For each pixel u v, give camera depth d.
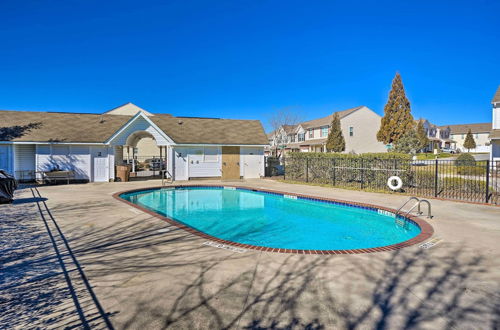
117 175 18.95
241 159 21.62
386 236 8.39
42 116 19.69
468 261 4.88
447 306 3.45
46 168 17.56
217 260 4.89
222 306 3.43
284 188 15.91
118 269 4.50
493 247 5.62
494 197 11.66
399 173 14.02
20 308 3.38
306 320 3.16
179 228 7.01
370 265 4.70
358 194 13.47
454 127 68.75
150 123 19.39
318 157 18.20
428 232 6.70
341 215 10.98
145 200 14.08
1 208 9.55
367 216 10.48
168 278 4.18
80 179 18.22
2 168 16.83
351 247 7.41
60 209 9.42
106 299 3.58
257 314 3.27
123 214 8.64
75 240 6.03
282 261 4.86
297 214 11.16
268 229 9.14
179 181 19.56
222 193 15.95
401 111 33.94
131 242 5.89
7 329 2.99
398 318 3.21
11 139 16.59
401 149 31.22
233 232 8.80
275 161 24.55
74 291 3.79
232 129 22.94
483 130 62.16
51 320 3.15
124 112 35.75
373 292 3.79
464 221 7.84
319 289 3.86
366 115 40.19
